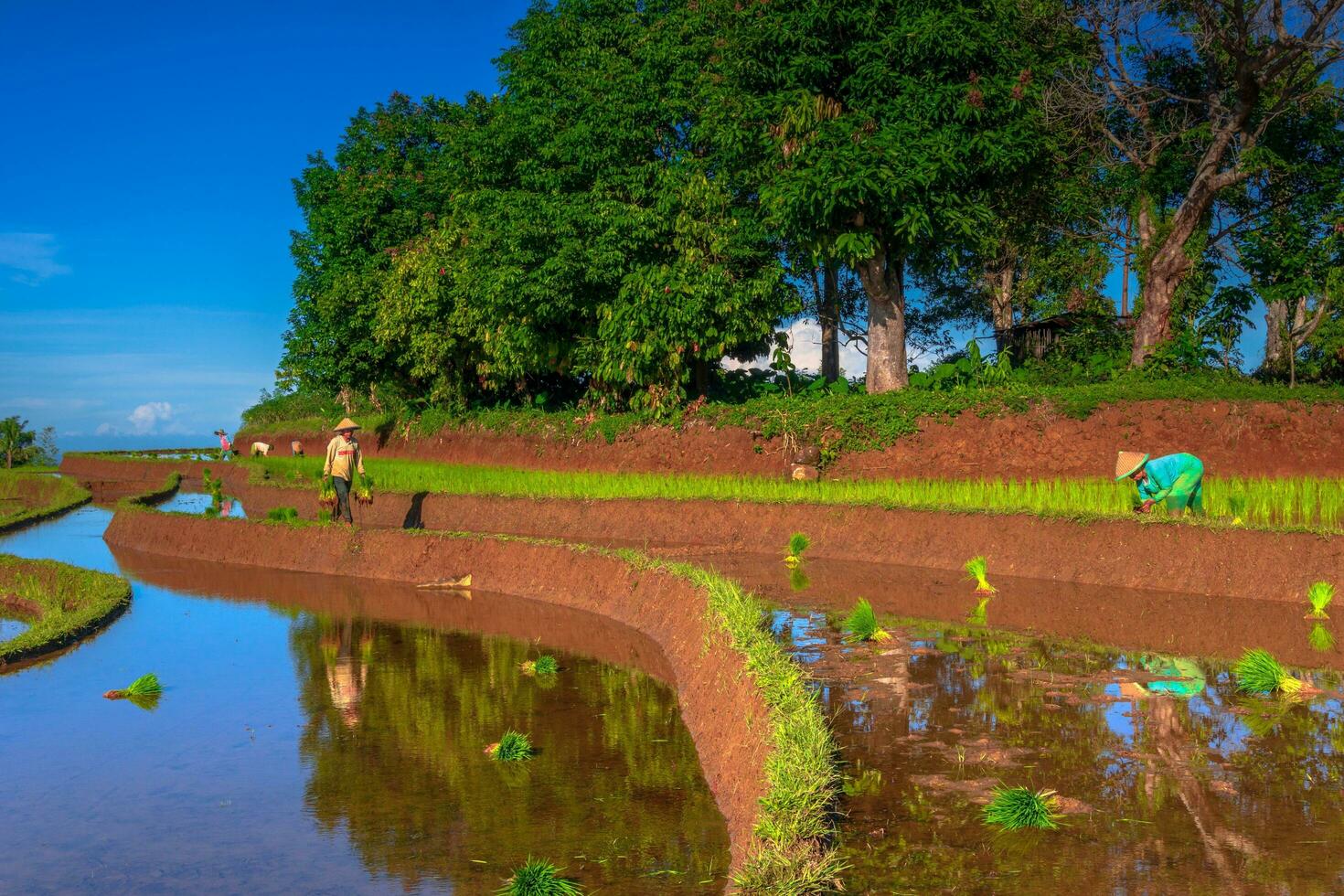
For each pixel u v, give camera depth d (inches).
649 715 303.9
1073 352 1157.1
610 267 1038.4
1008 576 517.0
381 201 1523.1
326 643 425.4
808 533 621.3
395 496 846.5
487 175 1190.9
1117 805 214.7
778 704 230.1
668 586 424.2
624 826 216.8
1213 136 948.6
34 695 348.5
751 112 927.7
